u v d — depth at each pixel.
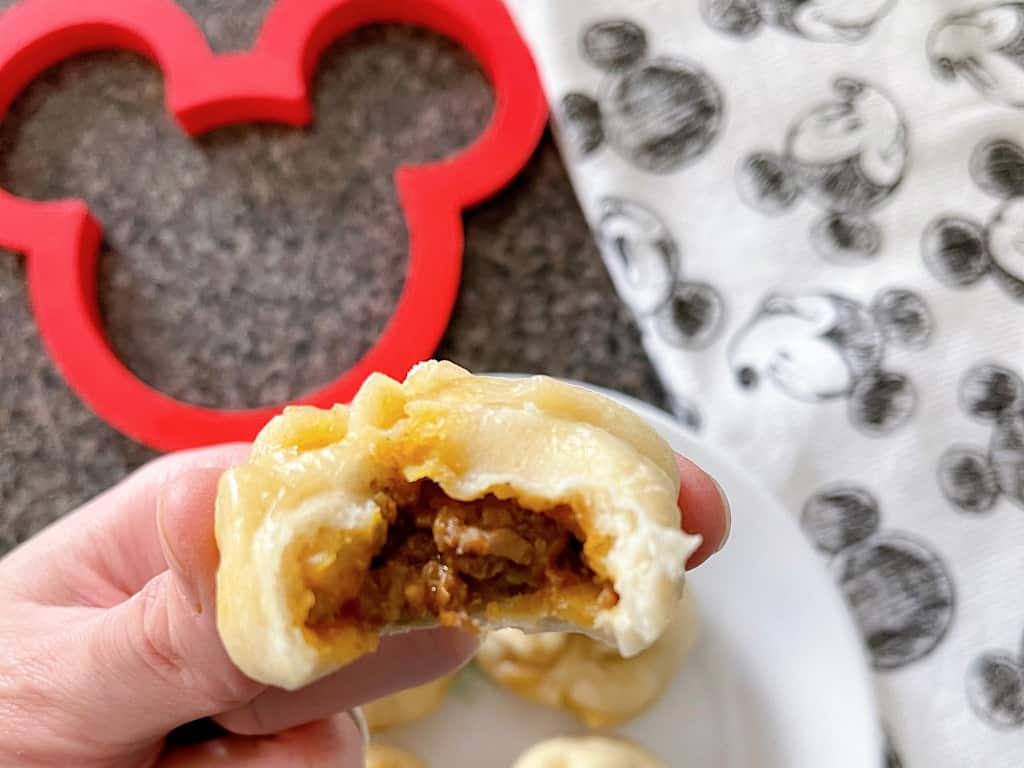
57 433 0.30
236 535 0.15
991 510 0.28
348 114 0.32
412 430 0.15
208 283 0.31
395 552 0.16
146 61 0.33
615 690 0.28
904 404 0.29
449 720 0.29
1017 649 0.27
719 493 0.20
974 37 0.31
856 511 0.28
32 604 0.21
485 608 0.16
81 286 0.30
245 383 0.30
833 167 0.30
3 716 0.18
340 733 0.22
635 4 0.31
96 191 0.32
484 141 0.31
